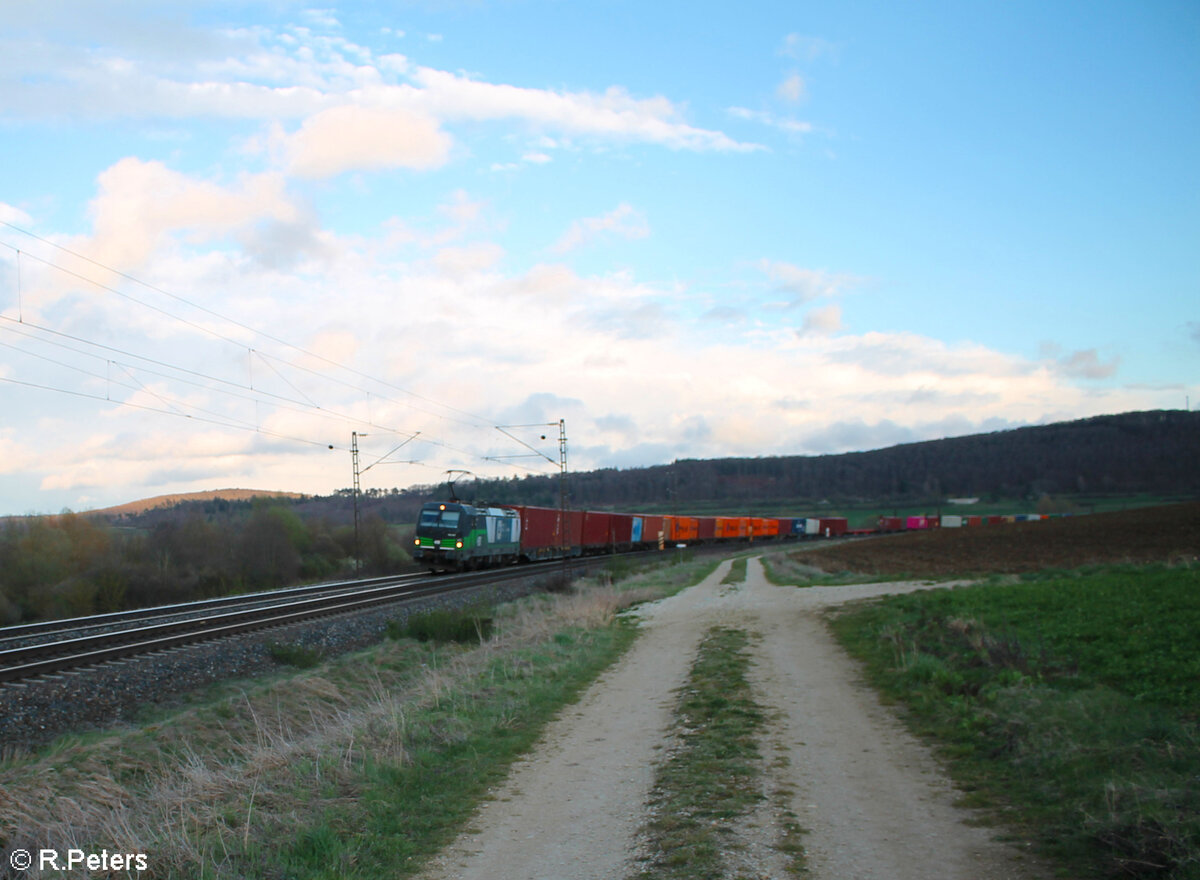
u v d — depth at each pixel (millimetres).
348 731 10562
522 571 44406
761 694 12656
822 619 21656
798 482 186750
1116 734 8273
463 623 21469
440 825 7562
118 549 47156
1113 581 21328
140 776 10641
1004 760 8438
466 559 42344
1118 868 5578
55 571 41719
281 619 21531
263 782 8680
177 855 6602
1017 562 38812
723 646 17938
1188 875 5211
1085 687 10672
